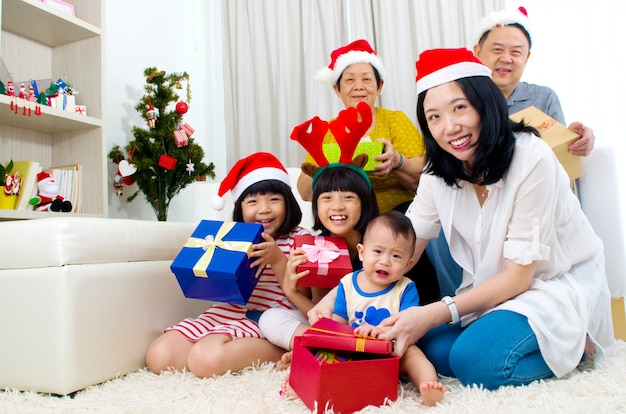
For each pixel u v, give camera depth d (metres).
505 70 1.85
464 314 1.04
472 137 1.05
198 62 3.29
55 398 1.06
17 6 1.94
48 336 1.09
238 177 1.49
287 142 2.87
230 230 1.28
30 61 2.25
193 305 1.47
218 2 3.24
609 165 1.55
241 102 2.99
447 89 1.04
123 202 2.69
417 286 1.53
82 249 1.12
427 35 2.62
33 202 1.93
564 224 1.16
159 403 0.97
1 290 1.16
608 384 0.92
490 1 2.49
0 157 2.10
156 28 2.99
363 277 1.20
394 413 0.85
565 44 2.46
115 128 2.67
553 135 1.50
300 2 2.90
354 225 1.33
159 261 1.35
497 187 1.10
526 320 1.00
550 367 0.99
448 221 1.21
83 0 2.29
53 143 2.33
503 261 1.12
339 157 1.41
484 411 0.83
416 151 1.75
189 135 2.60
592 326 1.11
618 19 2.38
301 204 1.96
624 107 2.35
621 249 1.52
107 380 1.17
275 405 0.93
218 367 1.15
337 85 1.93
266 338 1.27
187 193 3.11
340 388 0.88
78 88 2.28
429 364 1.01
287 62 2.89
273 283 1.41
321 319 1.06
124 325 1.22
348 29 2.81
